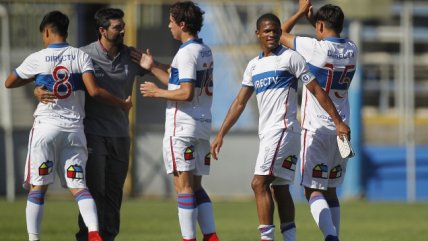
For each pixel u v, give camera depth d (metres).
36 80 29.22
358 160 67.25
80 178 29.25
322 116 29.48
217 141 30.00
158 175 65.88
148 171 65.81
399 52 76.62
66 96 29.09
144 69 31.86
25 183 29.45
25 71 29.19
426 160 69.44
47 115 29.03
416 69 76.88
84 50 30.97
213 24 67.31
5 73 64.56
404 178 68.94
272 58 28.78
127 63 31.34
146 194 65.75
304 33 65.56
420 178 69.31
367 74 76.69
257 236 39.88
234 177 66.31
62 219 47.97
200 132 29.95
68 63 29.11
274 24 28.73
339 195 68.38
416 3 75.75
